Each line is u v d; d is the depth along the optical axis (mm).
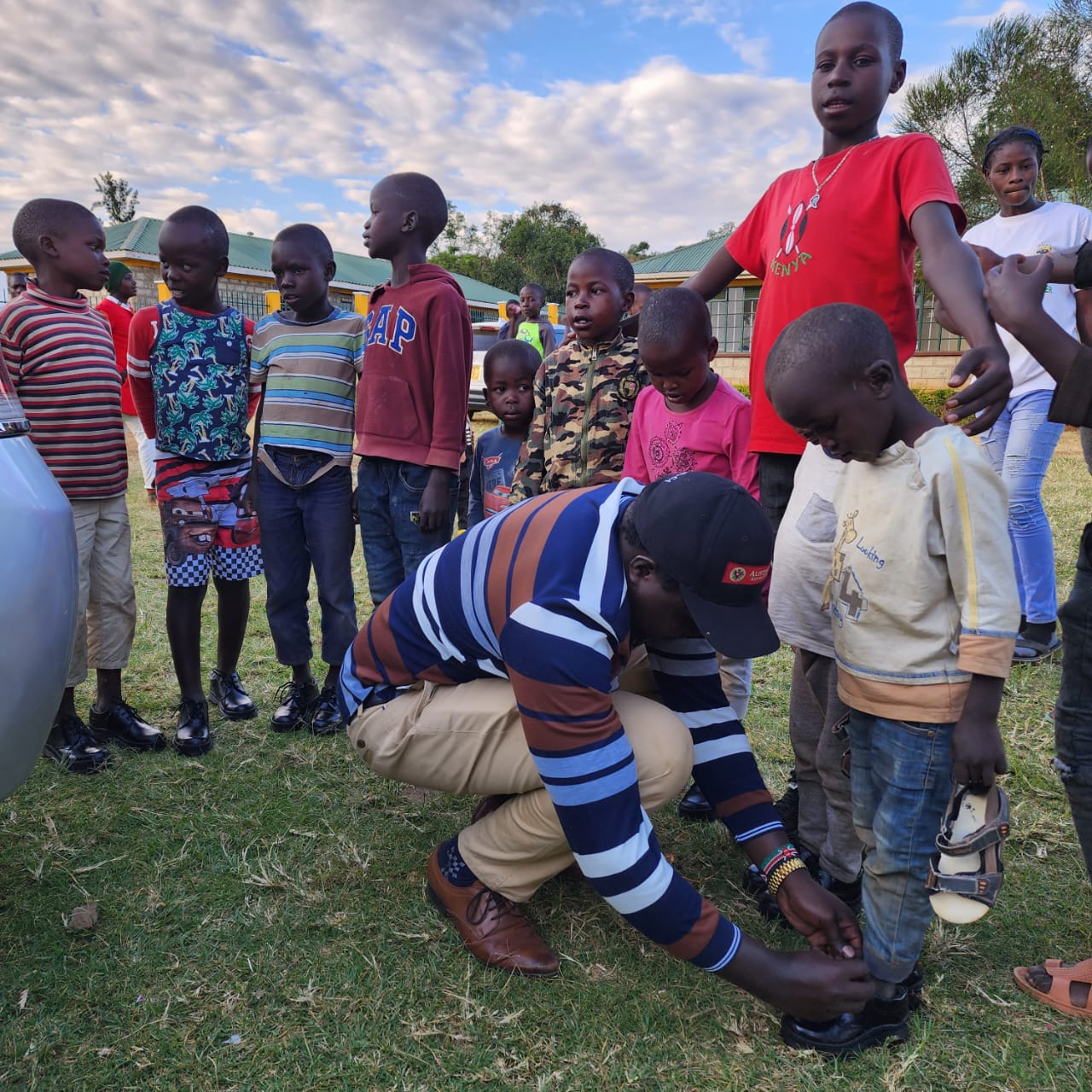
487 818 2037
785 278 2238
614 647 1677
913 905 1675
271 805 2658
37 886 2240
